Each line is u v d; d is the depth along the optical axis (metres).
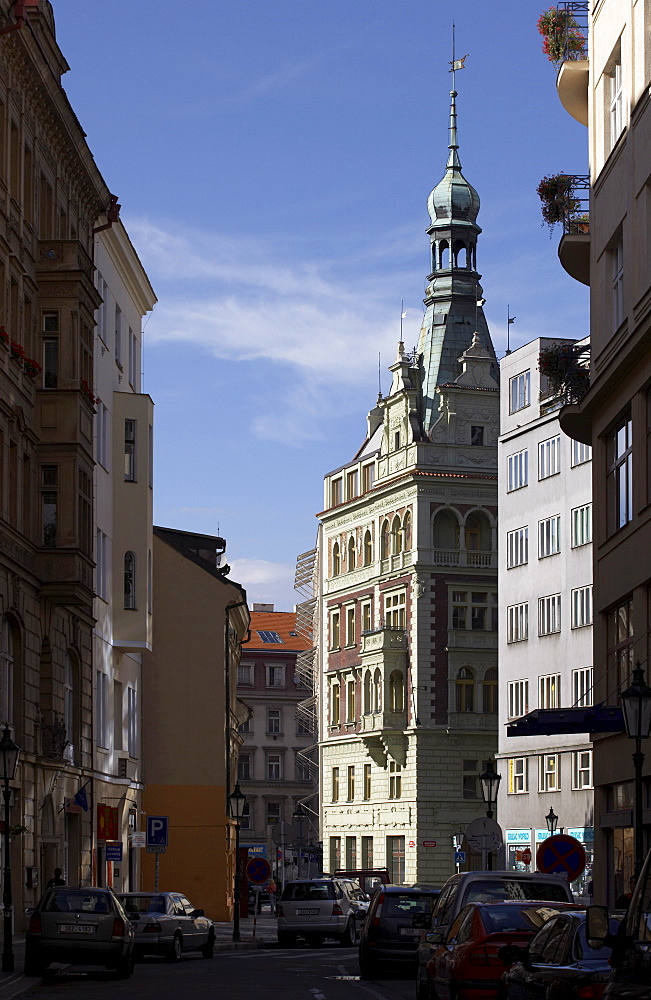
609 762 36.72
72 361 46.44
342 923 51.38
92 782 52.28
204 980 31.47
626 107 35.50
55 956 30.44
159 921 39.66
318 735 109.69
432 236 104.12
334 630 108.88
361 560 105.25
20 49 42.84
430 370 101.38
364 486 105.81
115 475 59.12
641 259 33.78
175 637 69.56
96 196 54.25
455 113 106.00
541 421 78.25
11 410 42.19
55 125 47.91
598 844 37.59
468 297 103.38
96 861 53.53
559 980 14.52
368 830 101.12
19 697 42.72
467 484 98.25
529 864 71.00
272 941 53.31
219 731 69.19
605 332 37.38
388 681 98.12
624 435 36.25
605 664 37.66
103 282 58.06
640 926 11.12
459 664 96.81
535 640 77.94
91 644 52.56
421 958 23.45
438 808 95.44
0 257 41.81
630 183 34.56
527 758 77.88
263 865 48.44
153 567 69.94
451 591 97.25
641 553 33.97
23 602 43.12
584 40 40.84
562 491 75.94
